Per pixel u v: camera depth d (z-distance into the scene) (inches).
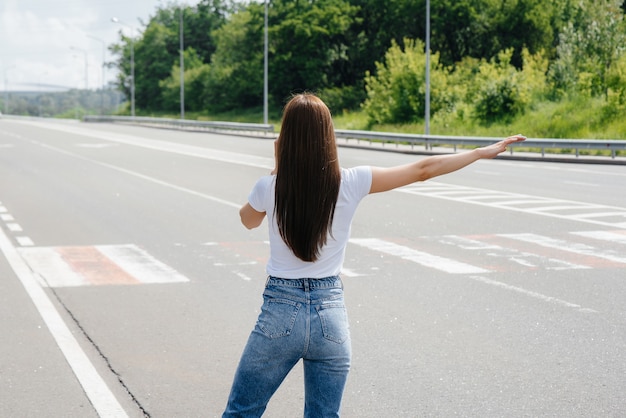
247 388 129.0
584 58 1900.8
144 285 374.3
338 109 3093.0
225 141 1849.2
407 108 2167.8
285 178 125.1
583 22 2084.2
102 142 1822.1
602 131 1569.9
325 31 3302.2
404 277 385.7
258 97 3718.0
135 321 307.6
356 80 3309.5
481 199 716.7
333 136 126.6
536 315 311.6
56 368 250.4
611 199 706.2
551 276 384.8
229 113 3725.4
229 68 3742.6
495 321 303.1
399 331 290.2
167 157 1310.3
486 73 2066.9
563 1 2728.8
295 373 246.1
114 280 385.7
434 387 230.5
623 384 231.6
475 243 483.8
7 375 243.3
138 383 236.4
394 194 764.0
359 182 127.3
